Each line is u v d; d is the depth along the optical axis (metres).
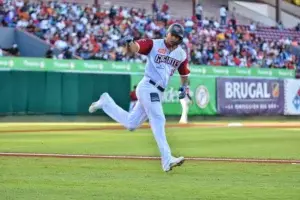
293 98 83.38
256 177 19.59
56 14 77.88
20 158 24.91
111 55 76.56
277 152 28.81
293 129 51.09
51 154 26.64
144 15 87.44
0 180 18.44
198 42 88.38
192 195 15.95
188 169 21.62
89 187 17.17
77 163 23.25
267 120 76.69
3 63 62.41
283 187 17.44
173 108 71.94
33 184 17.64
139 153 27.69
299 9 122.75
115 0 95.31
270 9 119.12
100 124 59.22
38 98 64.44
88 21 79.75
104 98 20.22
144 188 17.08
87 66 67.62
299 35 108.62
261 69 82.75
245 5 116.50
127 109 69.19
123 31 81.75
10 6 75.06
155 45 18.81
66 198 15.23
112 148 30.62
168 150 18.42
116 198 15.35
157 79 18.91
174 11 100.94
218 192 16.45
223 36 91.94
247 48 93.31
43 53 71.75
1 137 38.56
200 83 74.25
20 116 63.41
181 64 19.45
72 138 38.22
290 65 96.06
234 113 77.81
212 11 107.38
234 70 79.69
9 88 62.66
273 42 98.75
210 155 27.06
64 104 66.00
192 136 40.94
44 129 48.50
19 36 73.56
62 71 65.94
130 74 69.81
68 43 74.88
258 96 80.06
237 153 28.17
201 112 74.56
